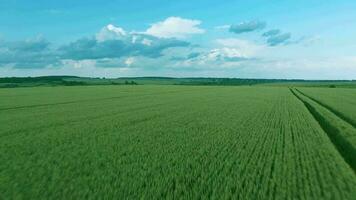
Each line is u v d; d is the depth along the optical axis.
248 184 14.39
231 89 123.25
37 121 34.41
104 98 68.56
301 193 13.60
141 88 122.88
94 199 12.54
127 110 45.88
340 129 28.23
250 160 18.55
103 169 16.58
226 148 21.61
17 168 16.61
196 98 70.69
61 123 33.06
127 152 20.42
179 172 16.11
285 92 103.31
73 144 22.78
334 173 16.38
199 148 21.67
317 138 25.50
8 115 39.47
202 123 33.56
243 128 30.38
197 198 12.74
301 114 42.16
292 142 23.89
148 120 35.78
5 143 22.95
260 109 48.38
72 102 58.12
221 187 13.90
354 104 55.56
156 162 18.02
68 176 15.33
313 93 96.88
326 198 13.12
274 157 19.34
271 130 29.23
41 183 14.26
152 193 13.18
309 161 18.58
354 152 21.09
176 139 24.86
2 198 12.58
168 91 100.75
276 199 12.93
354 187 14.45
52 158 18.75
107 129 29.53
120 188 13.70
